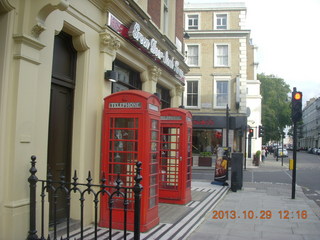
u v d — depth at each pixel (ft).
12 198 14.79
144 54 30.66
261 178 59.88
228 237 19.97
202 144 90.74
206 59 91.86
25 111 15.56
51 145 19.25
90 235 18.60
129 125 20.68
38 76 16.79
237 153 40.70
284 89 177.58
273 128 170.81
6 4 14.78
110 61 23.91
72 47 21.39
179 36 46.44
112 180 20.83
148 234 19.72
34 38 15.93
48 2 15.42
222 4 91.71
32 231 14.71
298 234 20.85
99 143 22.33
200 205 29.45
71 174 20.75
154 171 21.83
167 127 30.40
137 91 21.08
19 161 15.20
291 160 36.01
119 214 20.40
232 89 90.84
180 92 46.83
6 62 14.94
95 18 22.29
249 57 137.28
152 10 34.76
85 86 21.34
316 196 39.11
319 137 333.83
